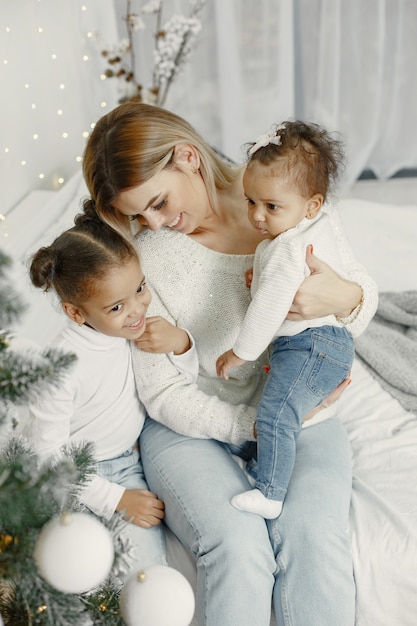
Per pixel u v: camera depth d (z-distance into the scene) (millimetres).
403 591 1165
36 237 1872
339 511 1204
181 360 1341
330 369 1279
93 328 1246
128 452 1376
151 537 1235
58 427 1223
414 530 1181
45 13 2049
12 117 1910
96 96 2400
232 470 1277
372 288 1341
